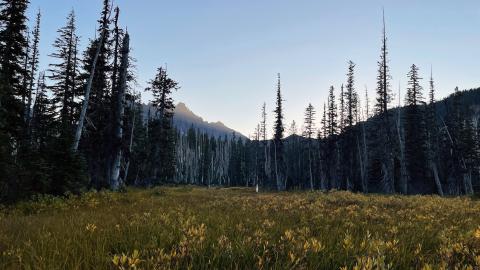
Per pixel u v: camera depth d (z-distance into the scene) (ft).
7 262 15.35
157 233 20.04
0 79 71.46
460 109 203.00
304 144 321.52
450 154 191.21
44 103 131.95
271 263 15.44
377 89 160.45
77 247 17.30
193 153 447.01
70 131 64.75
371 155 224.74
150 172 172.14
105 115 94.73
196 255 15.65
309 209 40.96
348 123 211.41
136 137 179.01
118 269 13.41
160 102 166.30
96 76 106.22
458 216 36.35
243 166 399.24
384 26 149.07
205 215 31.63
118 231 21.39
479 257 14.56
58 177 57.67
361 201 54.39
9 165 52.90
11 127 74.28
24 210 45.91
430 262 16.52
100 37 84.94
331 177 247.70
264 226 24.54
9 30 91.97
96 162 91.35
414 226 26.96
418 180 190.90
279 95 229.04
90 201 50.62
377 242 17.11
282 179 283.59
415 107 189.98
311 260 15.46
